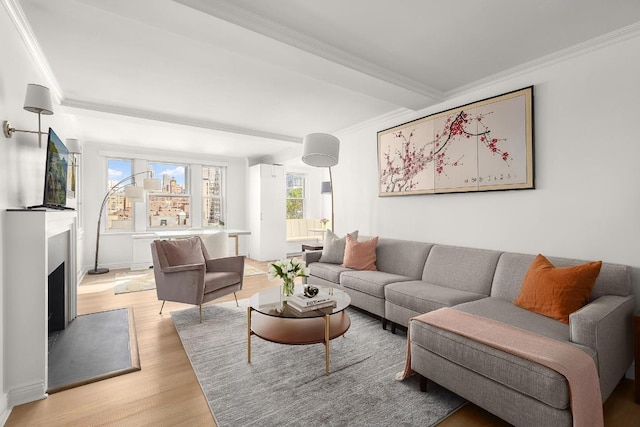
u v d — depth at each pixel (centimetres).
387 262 366
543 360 144
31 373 188
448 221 339
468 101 320
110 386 203
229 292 362
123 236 610
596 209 236
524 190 276
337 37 233
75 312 323
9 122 199
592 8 198
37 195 259
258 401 187
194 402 187
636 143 218
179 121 435
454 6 197
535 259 237
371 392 197
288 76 302
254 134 504
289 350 255
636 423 168
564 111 252
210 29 203
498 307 226
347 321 252
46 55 259
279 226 708
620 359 184
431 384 208
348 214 477
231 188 741
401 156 387
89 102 370
